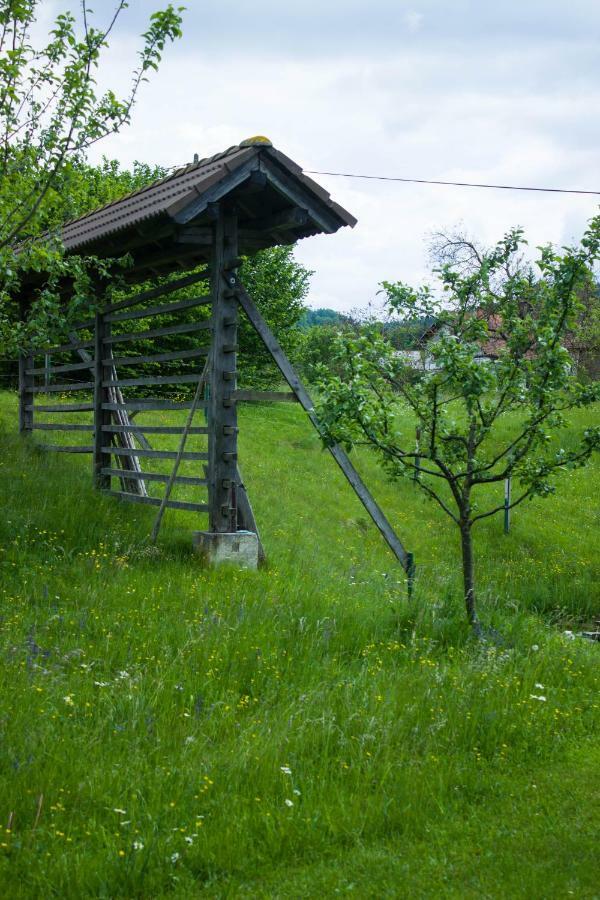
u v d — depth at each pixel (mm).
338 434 8945
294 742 5574
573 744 6375
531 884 4273
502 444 23406
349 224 11227
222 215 11148
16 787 4727
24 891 3969
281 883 4254
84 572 9398
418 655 8023
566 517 20359
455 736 6152
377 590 10859
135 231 11375
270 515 15250
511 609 10977
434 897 4141
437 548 16516
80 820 4605
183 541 11508
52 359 25469
